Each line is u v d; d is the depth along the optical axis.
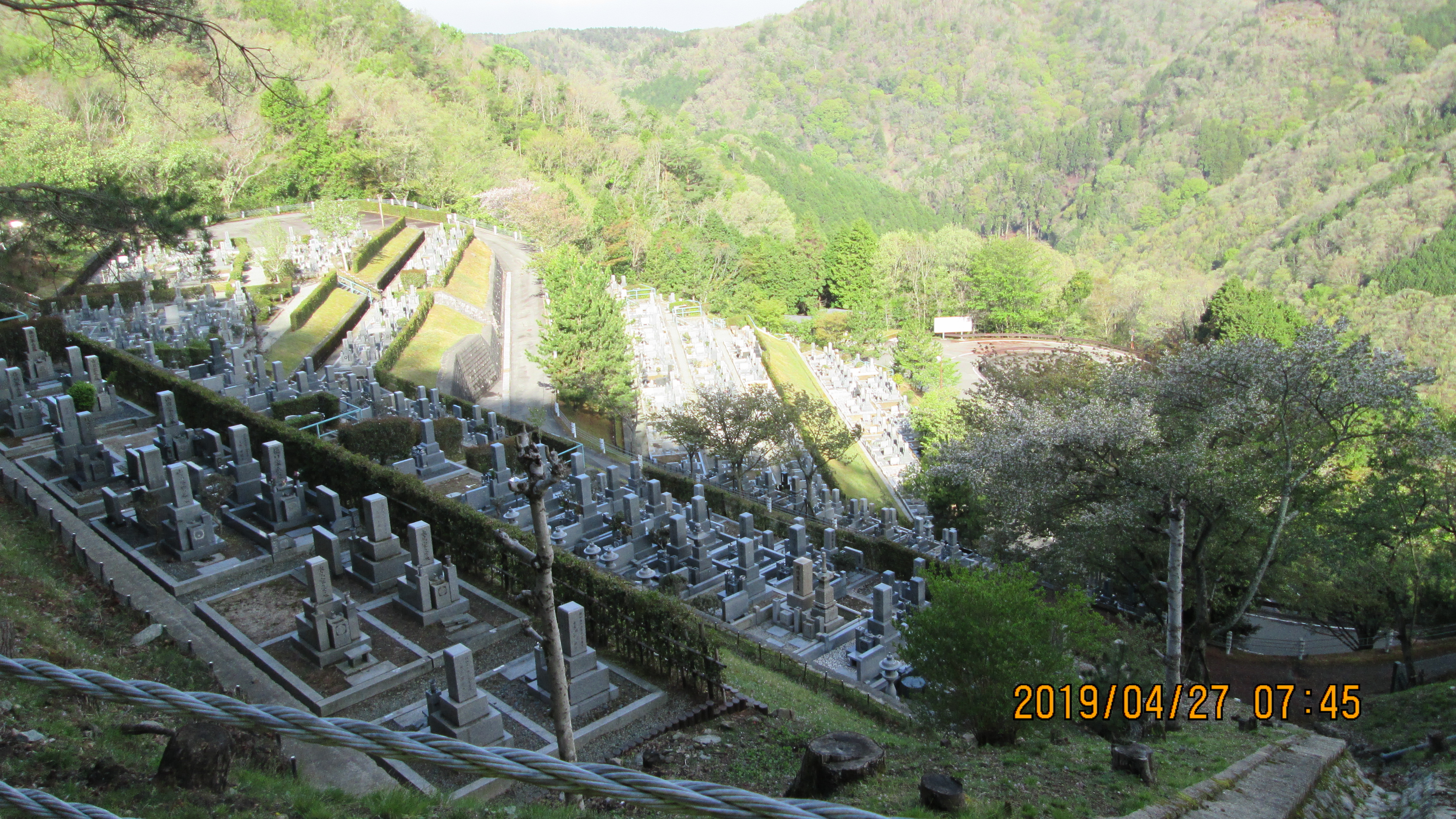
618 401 64.56
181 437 33.38
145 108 78.81
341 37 145.25
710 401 52.28
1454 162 169.75
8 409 35.91
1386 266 153.38
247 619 24.14
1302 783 15.49
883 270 144.50
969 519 52.31
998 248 144.75
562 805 15.39
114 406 38.94
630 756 18.56
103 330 52.59
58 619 20.55
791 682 25.97
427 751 3.74
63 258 45.06
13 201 36.19
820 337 127.81
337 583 26.80
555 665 15.04
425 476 38.81
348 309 69.81
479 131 135.62
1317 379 29.72
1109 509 29.14
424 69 160.75
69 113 73.81
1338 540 35.47
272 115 105.12
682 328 100.94
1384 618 40.44
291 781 13.33
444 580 24.69
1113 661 20.17
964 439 38.72
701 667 21.67
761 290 138.25
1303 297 155.50
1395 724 24.78
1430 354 119.00
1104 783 15.21
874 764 14.14
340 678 21.67
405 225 105.19
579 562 24.84
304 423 41.50
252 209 101.94
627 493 38.59
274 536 27.97
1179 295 139.12
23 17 34.41
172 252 51.97
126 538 28.08
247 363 48.59
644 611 22.81
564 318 63.84
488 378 71.50
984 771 15.70
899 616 31.55
